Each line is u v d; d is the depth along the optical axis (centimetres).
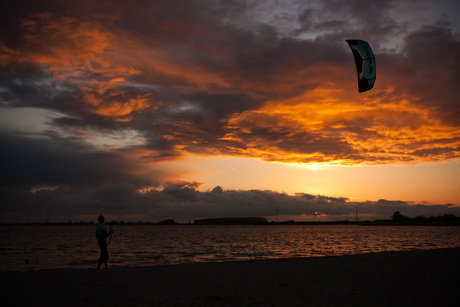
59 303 941
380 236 8962
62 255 3512
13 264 2608
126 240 7362
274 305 905
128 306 907
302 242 5991
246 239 7600
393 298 964
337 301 938
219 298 998
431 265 1683
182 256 3247
